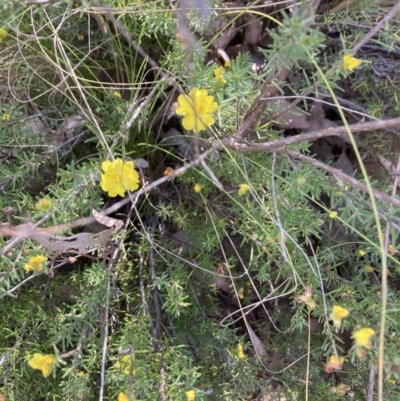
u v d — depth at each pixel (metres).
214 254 1.79
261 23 1.81
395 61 1.71
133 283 1.62
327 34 1.82
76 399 1.24
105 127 1.61
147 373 1.26
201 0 1.22
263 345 1.70
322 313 1.28
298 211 1.32
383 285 0.96
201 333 1.52
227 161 1.48
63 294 1.58
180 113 1.15
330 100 1.87
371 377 1.20
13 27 1.19
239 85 1.19
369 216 1.11
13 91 1.57
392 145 1.76
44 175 1.63
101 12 1.26
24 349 1.38
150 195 1.73
